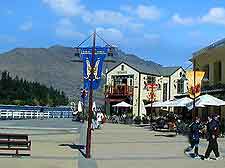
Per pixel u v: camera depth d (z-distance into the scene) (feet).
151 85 202.39
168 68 256.93
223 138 107.04
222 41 132.36
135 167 51.49
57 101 357.20
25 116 227.81
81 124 168.14
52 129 128.36
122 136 106.83
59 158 58.23
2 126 138.10
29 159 56.03
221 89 128.57
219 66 139.33
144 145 82.33
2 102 286.05
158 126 138.62
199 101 107.45
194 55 158.40
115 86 244.01
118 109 242.58
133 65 242.78
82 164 53.06
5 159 55.42
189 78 95.45
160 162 57.21
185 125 115.85
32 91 343.46
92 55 62.23
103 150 70.69
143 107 237.66
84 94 179.42
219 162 59.00
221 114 129.59
